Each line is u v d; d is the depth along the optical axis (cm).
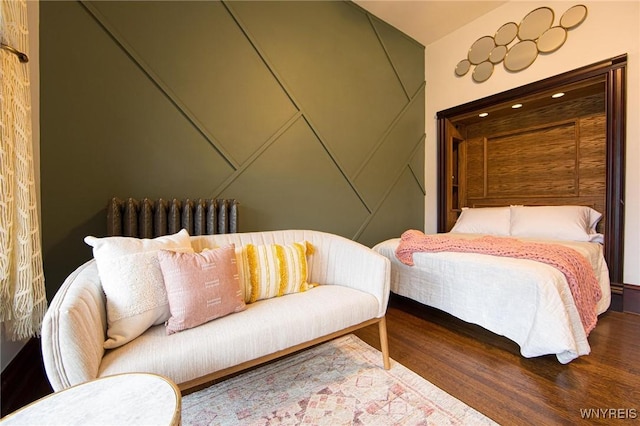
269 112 258
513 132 334
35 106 167
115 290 110
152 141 206
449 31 355
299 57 275
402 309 251
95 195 188
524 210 291
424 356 171
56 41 175
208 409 129
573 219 258
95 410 66
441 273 207
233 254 140
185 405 132
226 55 236
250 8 246
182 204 208
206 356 104
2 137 103
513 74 304
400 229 363
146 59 203
